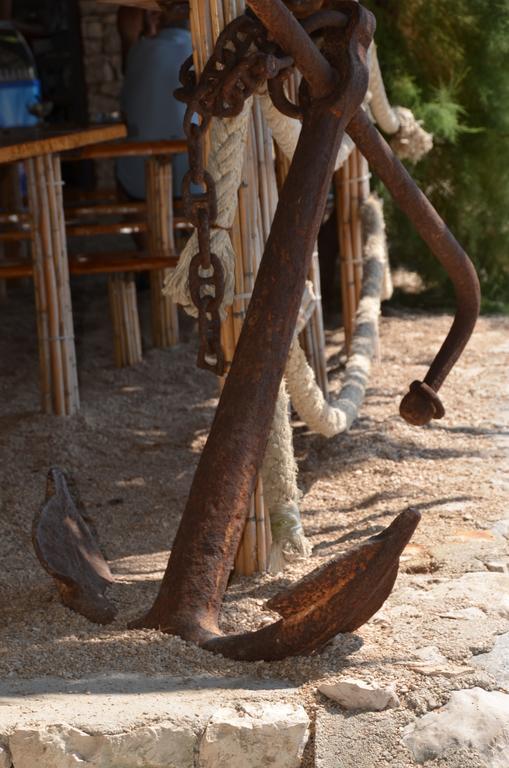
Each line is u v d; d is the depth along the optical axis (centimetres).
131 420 692
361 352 629
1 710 311
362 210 745
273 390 353
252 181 418
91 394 743
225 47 381
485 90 902
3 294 1003
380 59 895
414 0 888
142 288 1023
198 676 332
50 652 356
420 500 512
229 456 349
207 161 383
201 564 351
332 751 300
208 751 301
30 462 623
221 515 350
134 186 905
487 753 299
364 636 350
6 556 489
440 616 363
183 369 793
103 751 300
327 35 363
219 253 386
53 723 302
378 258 715
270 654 334
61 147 659
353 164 738
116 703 314
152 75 868
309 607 323
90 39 1411
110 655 348
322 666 329
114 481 595
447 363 438
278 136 430
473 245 948
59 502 405
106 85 1424
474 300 438
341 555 313
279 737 303
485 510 486
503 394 680
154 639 351
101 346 857
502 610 368
